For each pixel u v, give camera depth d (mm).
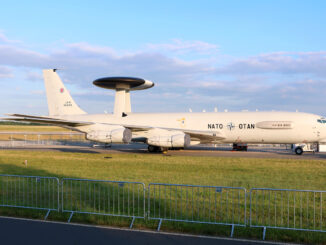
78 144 56625
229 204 12320
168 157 30797
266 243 7969
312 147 38188
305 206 12141
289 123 34125
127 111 46594
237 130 36125
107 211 11086
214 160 28000
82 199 12906
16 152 37219
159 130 36031
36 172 20797
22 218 10219
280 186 15898
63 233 8648
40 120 32031
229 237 8430
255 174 19875
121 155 33344
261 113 36344
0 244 7754
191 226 9133
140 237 8352
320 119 34219
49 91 42469
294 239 8250
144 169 22391
